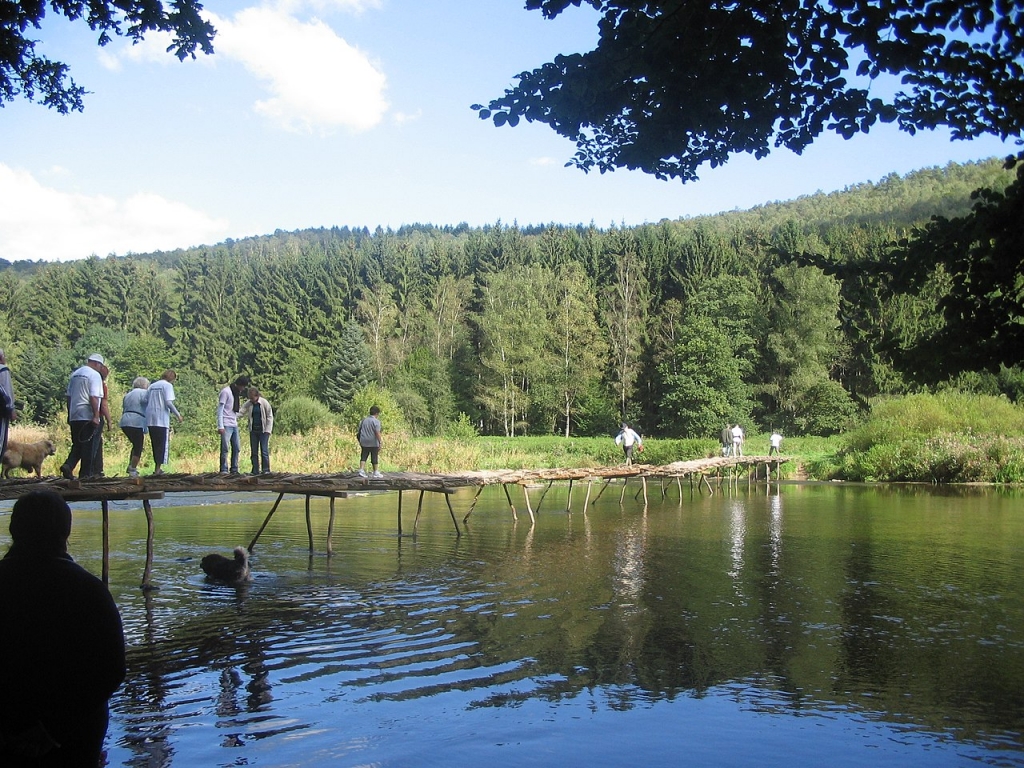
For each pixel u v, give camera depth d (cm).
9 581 324
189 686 604
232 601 889
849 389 6419
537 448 4556
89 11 842
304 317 7869
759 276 7375
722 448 3806
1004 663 677
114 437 2814
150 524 989
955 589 984
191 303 8538
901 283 503
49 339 7781
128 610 845
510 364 6888
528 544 1373
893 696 595
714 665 666
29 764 313
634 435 3094
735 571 1105
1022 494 2564
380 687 605
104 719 334
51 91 884
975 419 3488
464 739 510
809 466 3609
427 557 1219
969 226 474
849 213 11438
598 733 522
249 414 1482
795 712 562
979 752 498
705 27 531
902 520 1794
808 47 524
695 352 6100
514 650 702
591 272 8081
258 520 1697
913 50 485
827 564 1170
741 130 579
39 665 316
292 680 619
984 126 520
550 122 598
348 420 3634
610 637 747
